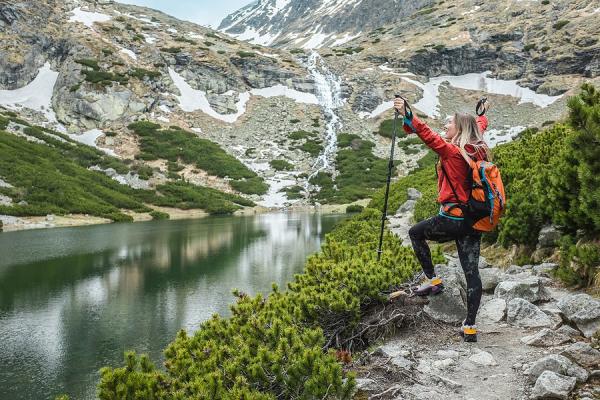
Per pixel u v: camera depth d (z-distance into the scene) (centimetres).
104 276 2589
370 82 13600
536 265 1070
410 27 17075
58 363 1406
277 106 12850
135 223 5941
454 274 714
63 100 10525
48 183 6900
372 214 3189
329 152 10688
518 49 13450
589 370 455
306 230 4719
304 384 445
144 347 1522
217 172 9406
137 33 13475
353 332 654
